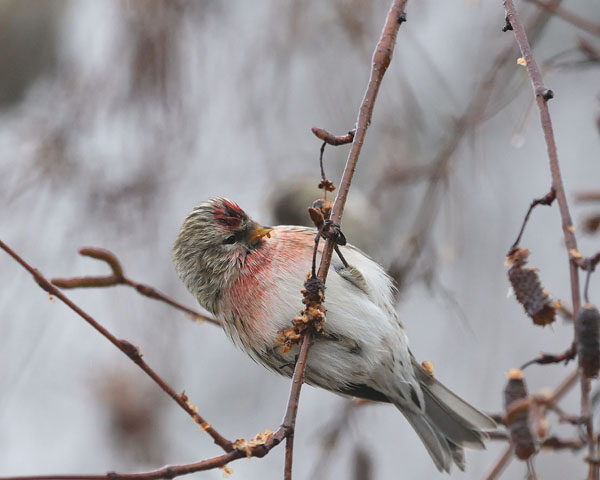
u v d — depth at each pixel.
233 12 10.84
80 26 11.98
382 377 7.75
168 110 10.57
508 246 12.03
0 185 10.76
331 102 10.64
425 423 7.92
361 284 7.45
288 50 10.66
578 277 4.49
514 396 4.54
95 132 10.85
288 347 5.58
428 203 9.68
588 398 4.36
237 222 7.64
